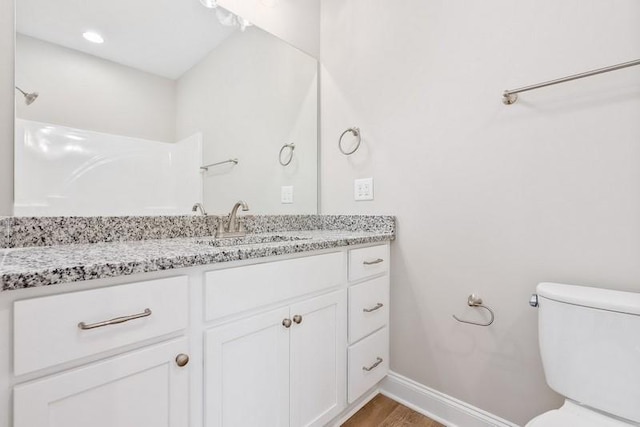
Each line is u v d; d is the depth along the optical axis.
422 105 1.45
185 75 1.34
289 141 1.75
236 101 1.52
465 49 1.32
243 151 1.54
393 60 1.56
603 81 1.01
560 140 1.09
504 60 1.22
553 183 1.11
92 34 1.10
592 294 0.93
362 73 1.69
